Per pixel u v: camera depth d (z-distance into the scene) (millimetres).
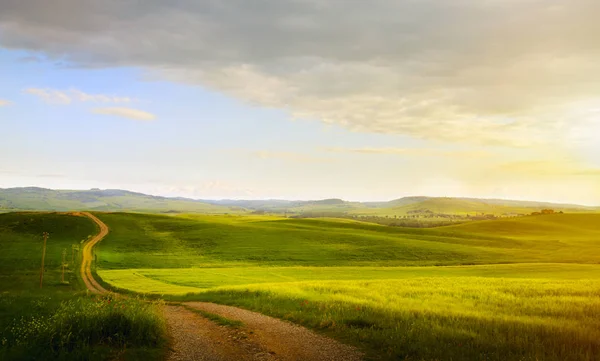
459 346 11977
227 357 11773
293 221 144125
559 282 37062
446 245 96375
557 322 16203
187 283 48688
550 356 10695
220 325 16609
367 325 15531
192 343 13430
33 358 11164
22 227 104062
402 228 132750
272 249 89062
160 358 11570
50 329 12828
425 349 11672
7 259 69438
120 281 50188
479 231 157750
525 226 165625
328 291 29344
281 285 34844
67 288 44531
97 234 103312
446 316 17047
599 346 11852
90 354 11234
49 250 80750
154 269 66312
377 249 89438
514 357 10859
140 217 132750
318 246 92438
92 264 69438
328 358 11469
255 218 184250
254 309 21688
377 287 32188
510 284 34844
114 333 12914
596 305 21750
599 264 71250
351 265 75625
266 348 12648
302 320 16969
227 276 56156
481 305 21703
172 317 19141
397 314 17406
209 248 90625
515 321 16062
